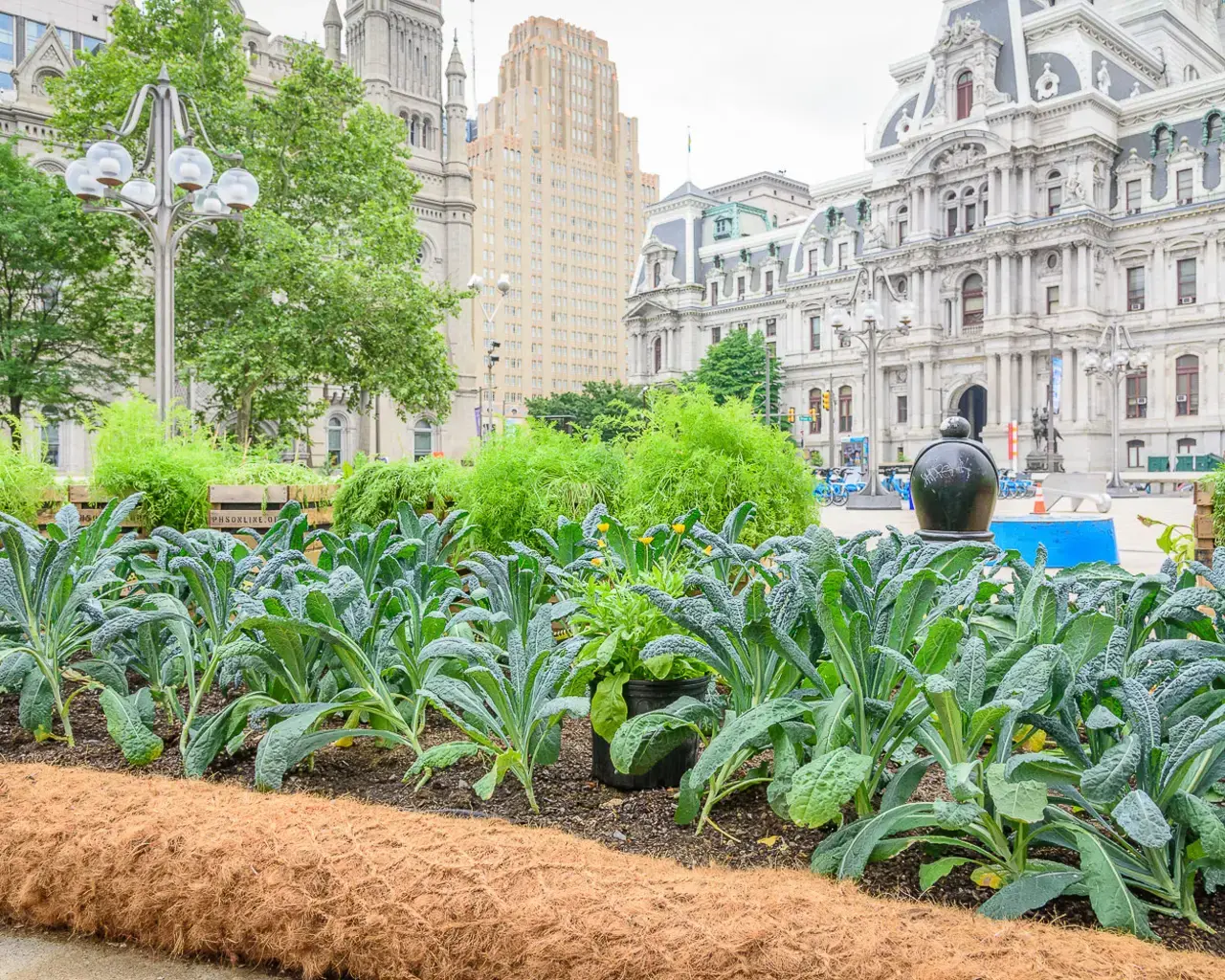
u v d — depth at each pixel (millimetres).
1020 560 4117
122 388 38406
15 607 3879
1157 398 58438
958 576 3938
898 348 66938
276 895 2244
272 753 3123
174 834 2479
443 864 2242
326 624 3424
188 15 27516
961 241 62750
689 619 3016
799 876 2355
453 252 54500
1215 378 56188
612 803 3234
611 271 178500
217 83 28297
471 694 3518
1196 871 2484
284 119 28719
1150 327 58469
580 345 173000
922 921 2002
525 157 163875
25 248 27938
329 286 25672
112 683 4051
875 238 68438
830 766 2410
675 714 3055
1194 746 2223
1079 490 20422
